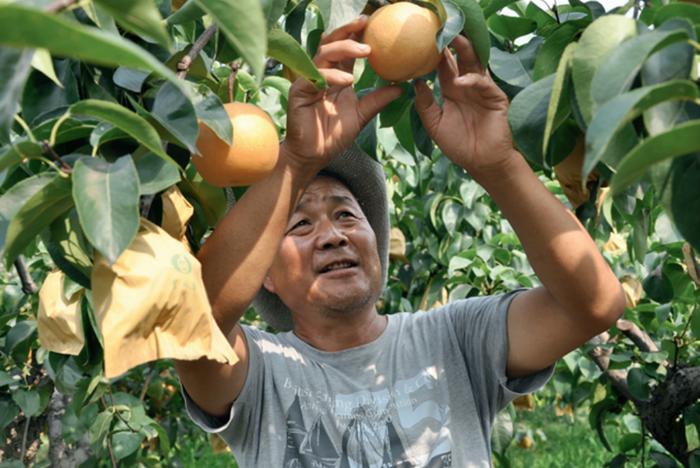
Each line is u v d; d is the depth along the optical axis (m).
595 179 1.62
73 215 1.20
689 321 2.68
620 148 1.19
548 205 1.56
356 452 1.81
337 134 1.56
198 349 1.21
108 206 1.04
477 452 1.84
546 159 1.52
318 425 1.83
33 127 1.28
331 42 1.47
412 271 4.04
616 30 1.13
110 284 1.16
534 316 1.78
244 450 1.87
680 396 2.56
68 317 1.60
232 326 1.61
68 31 0.71
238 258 1.54
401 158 3.10
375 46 1.43
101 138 1.17
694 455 2.60
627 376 2.64
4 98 0.90
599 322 1.67
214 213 1.59
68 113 1.06
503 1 1.67
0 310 3.00
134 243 1.19
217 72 1.86
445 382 1.87
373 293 1.93
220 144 1.28
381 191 2.13
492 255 3.62
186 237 1.60
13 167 1.34
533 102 1.30
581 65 1.13
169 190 1.43
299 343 1.94
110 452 2.84
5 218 1.13
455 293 3.26
